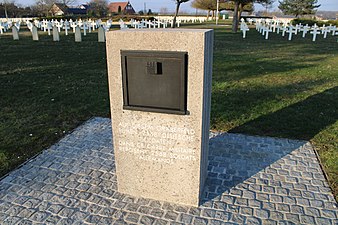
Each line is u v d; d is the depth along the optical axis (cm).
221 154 489
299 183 411
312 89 838
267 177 425
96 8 5341
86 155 486
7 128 581
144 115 346
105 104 725
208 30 322
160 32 308
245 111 670
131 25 2952
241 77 992
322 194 387
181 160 353
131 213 355
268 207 364
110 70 339
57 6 5491
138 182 379
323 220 343
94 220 344
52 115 653
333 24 3278
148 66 320
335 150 498
